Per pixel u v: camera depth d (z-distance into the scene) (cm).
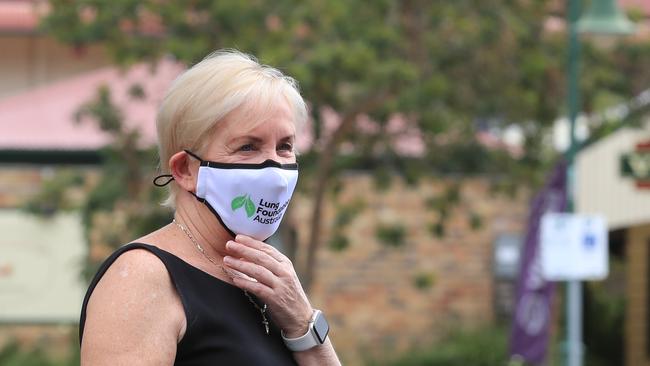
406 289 1902
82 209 1480
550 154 1580
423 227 1902
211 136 307
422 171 1547
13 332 1842
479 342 1798
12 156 1866
